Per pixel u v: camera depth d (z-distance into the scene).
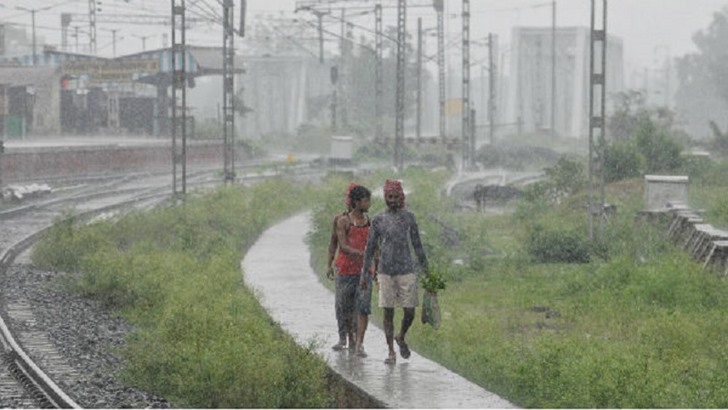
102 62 169.88
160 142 148.50
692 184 87.44
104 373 27.42
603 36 54.97
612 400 20.50
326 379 23.78
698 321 32.38
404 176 115.69
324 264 45.50
